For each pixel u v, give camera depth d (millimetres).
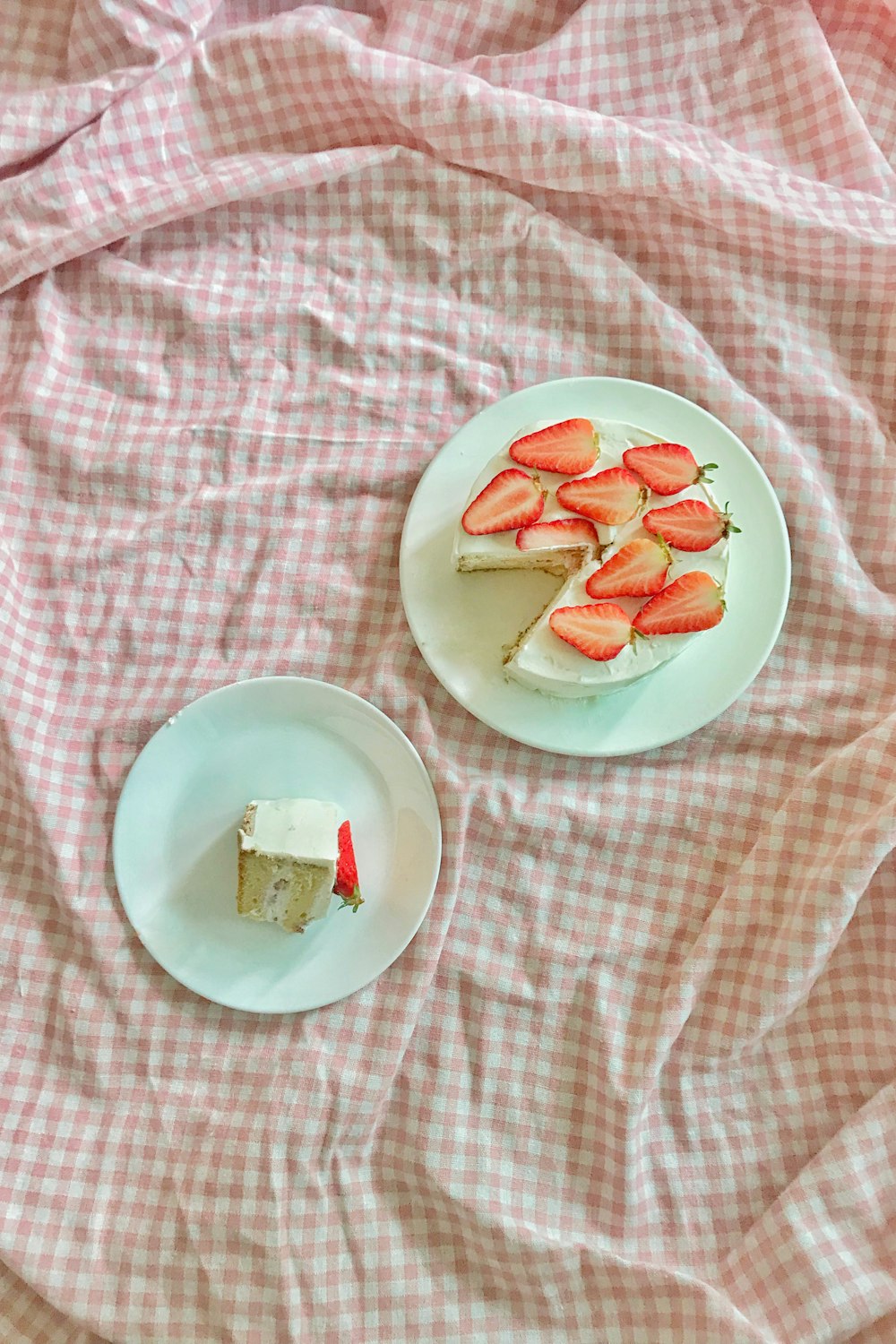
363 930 756
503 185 825
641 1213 733
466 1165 739
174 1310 713
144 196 793
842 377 821
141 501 798
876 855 731
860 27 836
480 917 769
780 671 794
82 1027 745
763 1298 704
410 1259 729
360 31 835
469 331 821
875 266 797
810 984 747
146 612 788
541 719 759
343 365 817
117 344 809
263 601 790
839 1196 712
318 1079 740
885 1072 745
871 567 800
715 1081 755
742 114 838
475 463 785
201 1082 744
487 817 766
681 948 767
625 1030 752
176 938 749
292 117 821
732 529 740
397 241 827
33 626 781
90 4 783
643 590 727
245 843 724
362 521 800
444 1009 760
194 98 809
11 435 791
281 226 827
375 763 769
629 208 818
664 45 823
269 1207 723
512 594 777
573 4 834
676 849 777
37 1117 736
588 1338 713
